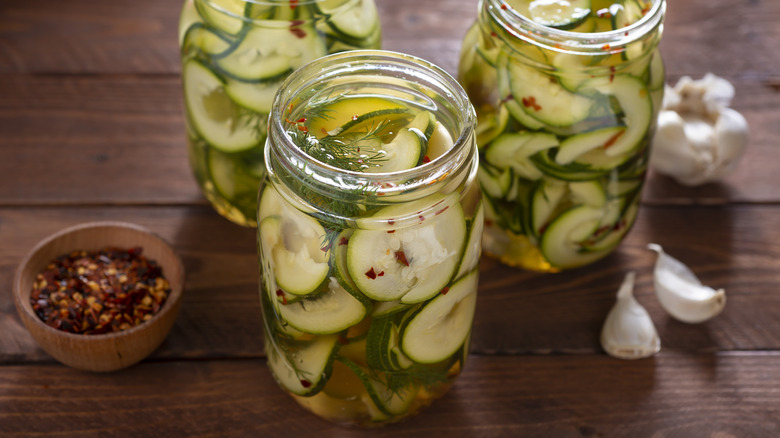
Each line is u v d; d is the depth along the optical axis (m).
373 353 0.61
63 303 0.68
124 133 0.80
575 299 0.73
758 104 0.83
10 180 0.77
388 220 0.58
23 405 0.67
